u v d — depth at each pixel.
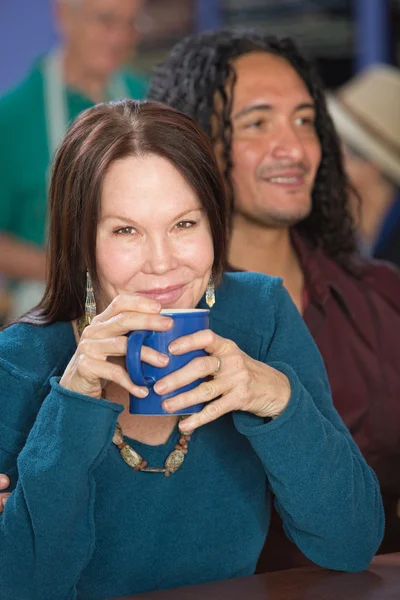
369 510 1.72
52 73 4.27
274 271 2.60
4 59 4.29
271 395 1.59
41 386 1.74
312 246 2.68
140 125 1.61
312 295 2.54
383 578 1.64
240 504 1.78
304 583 1.61
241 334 1.89
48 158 4.25
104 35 4.25
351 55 4.55
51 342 1.79
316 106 2.67
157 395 1.48
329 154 2.69
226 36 2.67
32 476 1.54
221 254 1.71
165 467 1.73
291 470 1.62
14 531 1.55
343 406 2.44
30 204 4.25
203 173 1.63
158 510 1.73
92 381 1.52
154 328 1.46
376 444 2.44
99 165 1.60
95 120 1.65
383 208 3.95
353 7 4.50
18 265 4.23
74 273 1.73
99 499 1.70
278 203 2.51
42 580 1.56
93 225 1.63
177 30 4.40
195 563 1.74
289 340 1.89
